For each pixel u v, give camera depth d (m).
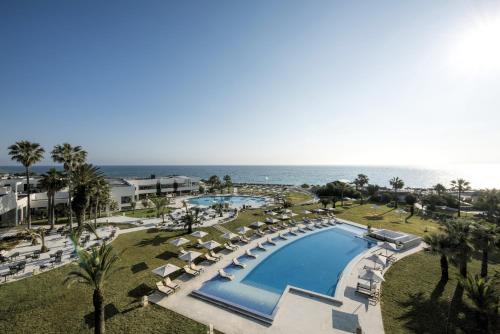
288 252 31.12
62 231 35.91
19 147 35.84
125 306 17.53
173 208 56.44
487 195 57.12
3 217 40.00
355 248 32.88
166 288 19.62
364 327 15.82
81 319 16.25
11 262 24.80
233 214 50.38
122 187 59.47
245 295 20.23
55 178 37.28
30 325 15.62
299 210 55.91
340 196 77.50
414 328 15.75
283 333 15.15
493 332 15.60
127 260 25.81
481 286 15.34
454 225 22.36
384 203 70.88
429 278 22.84
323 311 17.62
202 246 28.64
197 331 15.12
